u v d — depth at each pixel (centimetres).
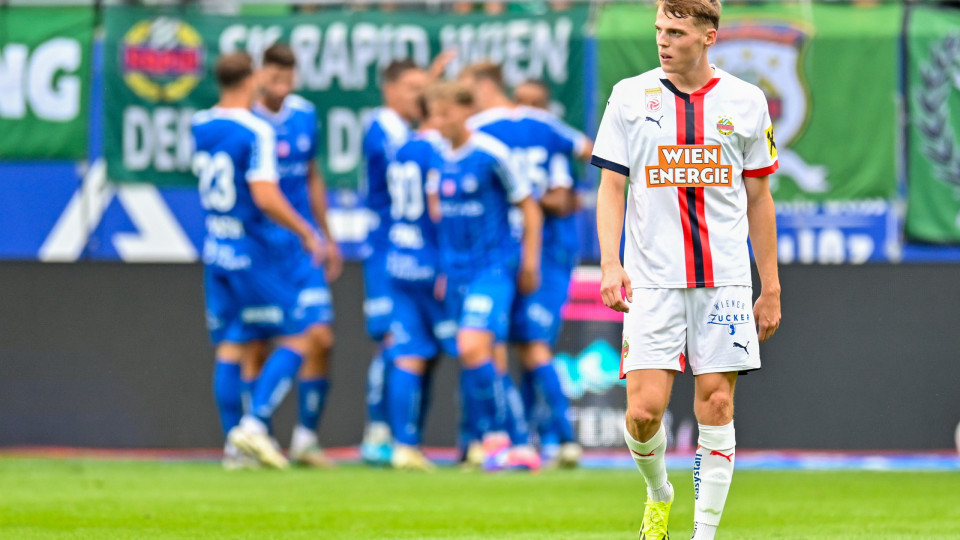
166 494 2162
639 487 2317
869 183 3116
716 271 1264
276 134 2891
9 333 3181
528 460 2753
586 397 3106
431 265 2820
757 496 2167
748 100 1284
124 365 3180
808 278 3120
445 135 2647
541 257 2845
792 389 3123
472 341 2648
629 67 3134
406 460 2809
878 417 3108
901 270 3106
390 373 2856
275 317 2838
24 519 1764
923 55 3102
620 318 3114
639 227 1284
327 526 1698
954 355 3100
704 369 1272
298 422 3095
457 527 1688
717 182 1273
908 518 1800
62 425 3183
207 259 2875
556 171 2834
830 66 3114
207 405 3175
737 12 3136
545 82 3153
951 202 3103
